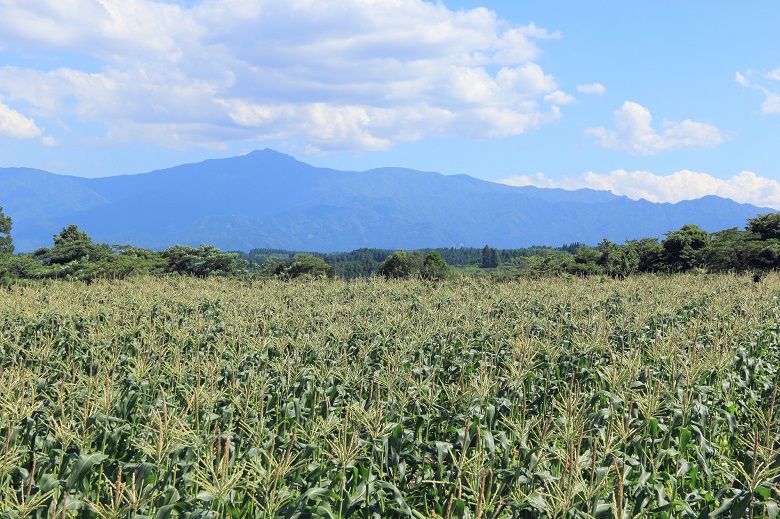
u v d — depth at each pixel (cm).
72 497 692
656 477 759
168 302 2305
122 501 650
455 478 760
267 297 2459
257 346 1293
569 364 1291
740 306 2048
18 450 720
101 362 1180
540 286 2795
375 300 2462
